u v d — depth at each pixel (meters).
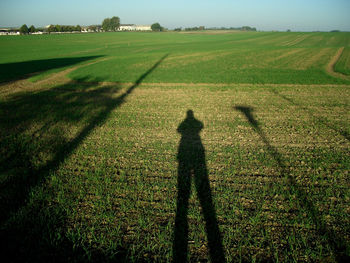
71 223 3.68
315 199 4.10
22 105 10.48
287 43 62.34
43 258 3.09
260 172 4.98
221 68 22.52
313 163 5.28
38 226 3.57
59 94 12.75
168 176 4.88
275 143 6.43
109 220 3.70
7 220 3.70
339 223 3.58
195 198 4.18
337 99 11.22
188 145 6.34
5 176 4.85
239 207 3.93
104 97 12.08
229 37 93.00
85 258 3.11
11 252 3.16
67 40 72.12
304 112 9.24
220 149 6.06
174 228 3.54
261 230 3.45
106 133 7.29
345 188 4.39
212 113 9.23
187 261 3.05
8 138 6.90
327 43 59.78
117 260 3.07
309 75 17.94
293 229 3.49
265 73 19.23
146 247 3.24
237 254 3.14
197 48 47.75
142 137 6.96
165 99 11.59
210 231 3.48
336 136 6.87
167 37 92.12
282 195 4.21
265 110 9.57
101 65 25.11
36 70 22.06
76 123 8.19
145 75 19.00
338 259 3.03
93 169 5.23
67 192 4.40
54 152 6.03
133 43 64.06
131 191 4.41
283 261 3.03
